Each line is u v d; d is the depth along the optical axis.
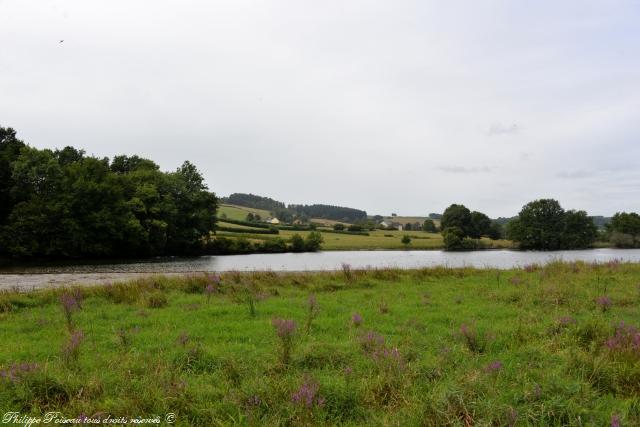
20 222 51.94
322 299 15.84
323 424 5.63
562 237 101.06
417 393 6.35
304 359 7.78
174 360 8.12
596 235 106.44
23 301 14.92
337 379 6.84
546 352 8.18
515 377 6.89
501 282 19.33
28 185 55.44
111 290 16.52
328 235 133.88
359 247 98.12
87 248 58.16
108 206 60.88
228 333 10.35
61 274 34.47
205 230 79.31
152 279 18.77
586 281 18.16
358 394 6.35
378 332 10.45
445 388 6.02
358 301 15.50
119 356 8.26
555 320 10.36
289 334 8.48
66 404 6.21
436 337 9.81
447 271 23.03
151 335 10.23
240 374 7.19
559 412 5.63
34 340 10.30
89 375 7.06
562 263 24.20
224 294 16.95
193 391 6.48
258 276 20.67
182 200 78.25
